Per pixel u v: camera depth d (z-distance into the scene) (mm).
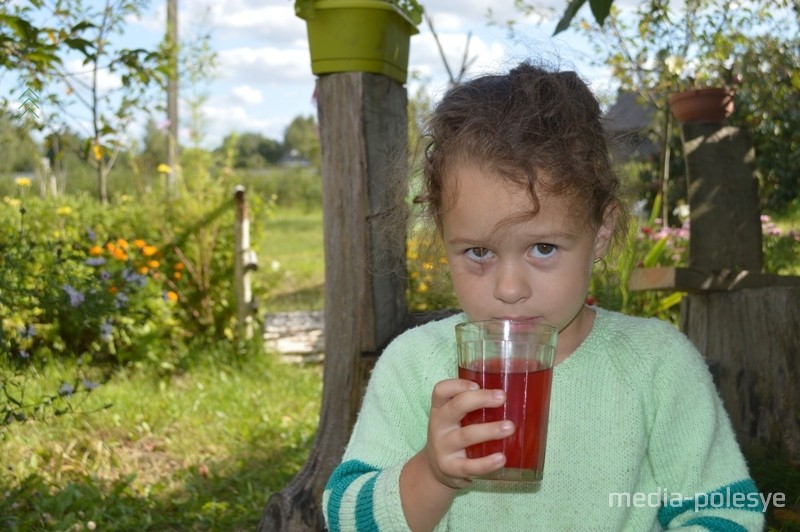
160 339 7090
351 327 3129
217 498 4453
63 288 5824
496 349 1323
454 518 1675
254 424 5629
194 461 4988
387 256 3100
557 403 1659
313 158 32625
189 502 4285
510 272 1459
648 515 1647
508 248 1457
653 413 1663
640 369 1669
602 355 1685
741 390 4094
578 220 1470
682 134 4598
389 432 1707
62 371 6168
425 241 1775
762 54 8883
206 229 7648
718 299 4207
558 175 1439
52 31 3947
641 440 1641
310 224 22750
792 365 3955
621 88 8930
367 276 3102
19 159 15656
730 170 4500
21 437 4902
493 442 1322
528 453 1325
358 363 3109
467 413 1341
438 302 5051
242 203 7383
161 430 5434
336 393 3146
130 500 4281
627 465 1631
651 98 8953
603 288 5410
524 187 1419
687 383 1670
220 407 5969
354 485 1585
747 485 1611
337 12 3115
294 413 5969
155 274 7426
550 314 1475
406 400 1729
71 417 5273
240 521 4078
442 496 1444
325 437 3145
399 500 1472
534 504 1644
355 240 3123
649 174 12164
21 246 5289
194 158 8070
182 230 7656
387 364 1780
